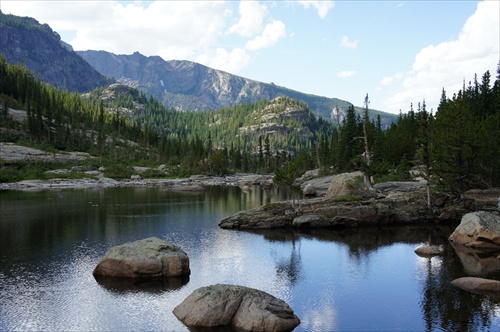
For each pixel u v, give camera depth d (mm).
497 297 26344
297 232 50031
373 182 74000
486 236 39969
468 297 26453
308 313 24266
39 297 26734
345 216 53594
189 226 53250
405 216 55188
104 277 31016
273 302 22906
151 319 23125
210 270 33219
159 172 151000
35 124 161875
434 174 61094
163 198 85688
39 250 39250
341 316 23781
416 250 39062
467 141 53844
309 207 55750
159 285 29188
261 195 93750
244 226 52469
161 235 47281
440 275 31406
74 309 24719
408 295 27109
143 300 26188
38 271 32406
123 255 31297
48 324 22625
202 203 77438
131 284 29438
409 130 109500
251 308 22172
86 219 57312
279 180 58312
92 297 26719
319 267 34188
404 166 83875
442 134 57031
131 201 79312
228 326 21922
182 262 31562
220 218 59594
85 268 33250
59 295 27094
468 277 29203
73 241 43281
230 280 30594
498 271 32062
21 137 158750
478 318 23000
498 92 90312
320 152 161375
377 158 96938
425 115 73000
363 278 31094
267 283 29953
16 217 58188
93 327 22156
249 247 41719
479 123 63250
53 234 46812
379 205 55188
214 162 170875
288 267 34250
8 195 86438
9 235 46062
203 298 23125
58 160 138750
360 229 52062
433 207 56906
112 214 62219
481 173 61656
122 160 163000
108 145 179625
